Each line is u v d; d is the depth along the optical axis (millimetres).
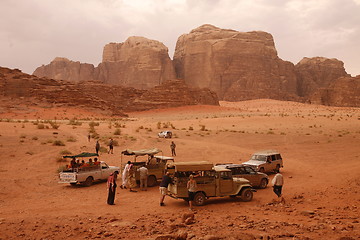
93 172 17203
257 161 20469
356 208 11438
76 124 64125
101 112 115688
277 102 198125
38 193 14914
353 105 186625
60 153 26844
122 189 16094
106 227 9180
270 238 7664
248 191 13453
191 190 11898
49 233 8609
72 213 11195
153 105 152500
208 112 137125
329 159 26594
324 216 10297
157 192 15391
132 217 10602
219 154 30047
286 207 11883
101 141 37438
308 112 132250
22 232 8695
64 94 115688
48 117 92812
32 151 26891
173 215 10938
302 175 19875
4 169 20062
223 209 11922
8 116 87688
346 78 199500
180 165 12547
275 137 44750
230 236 7750
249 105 192125
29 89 114625
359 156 27750
